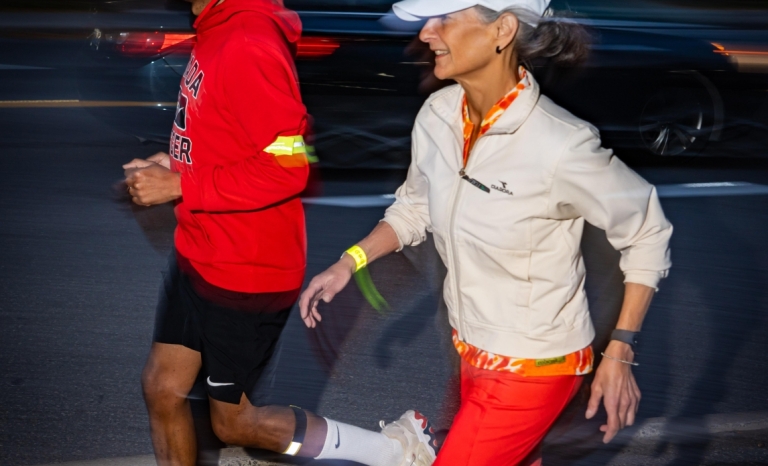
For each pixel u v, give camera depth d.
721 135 7.95
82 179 6.91
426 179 2.37
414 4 2.12
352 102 6.40
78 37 12.91
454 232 2.26
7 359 4.23
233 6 2.49
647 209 2.16
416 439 2.99
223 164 2.54
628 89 7.54
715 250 6.07
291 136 2.46
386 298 5.05
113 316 4.74
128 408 3.85
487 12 2.09
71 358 4.27
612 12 7.71
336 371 4.24
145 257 5.54
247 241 2.59
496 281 2.25
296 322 4.69
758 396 4.19
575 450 3.58
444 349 4.48
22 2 14.85
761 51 7.97
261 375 2.77
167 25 6.86
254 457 3.33
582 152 2.11
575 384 2.33
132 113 7.02
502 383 2.27
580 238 2.26
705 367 4.46
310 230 5.91
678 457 3.60
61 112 8.86
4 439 3.58
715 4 11.06
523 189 2.15
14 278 5.15
